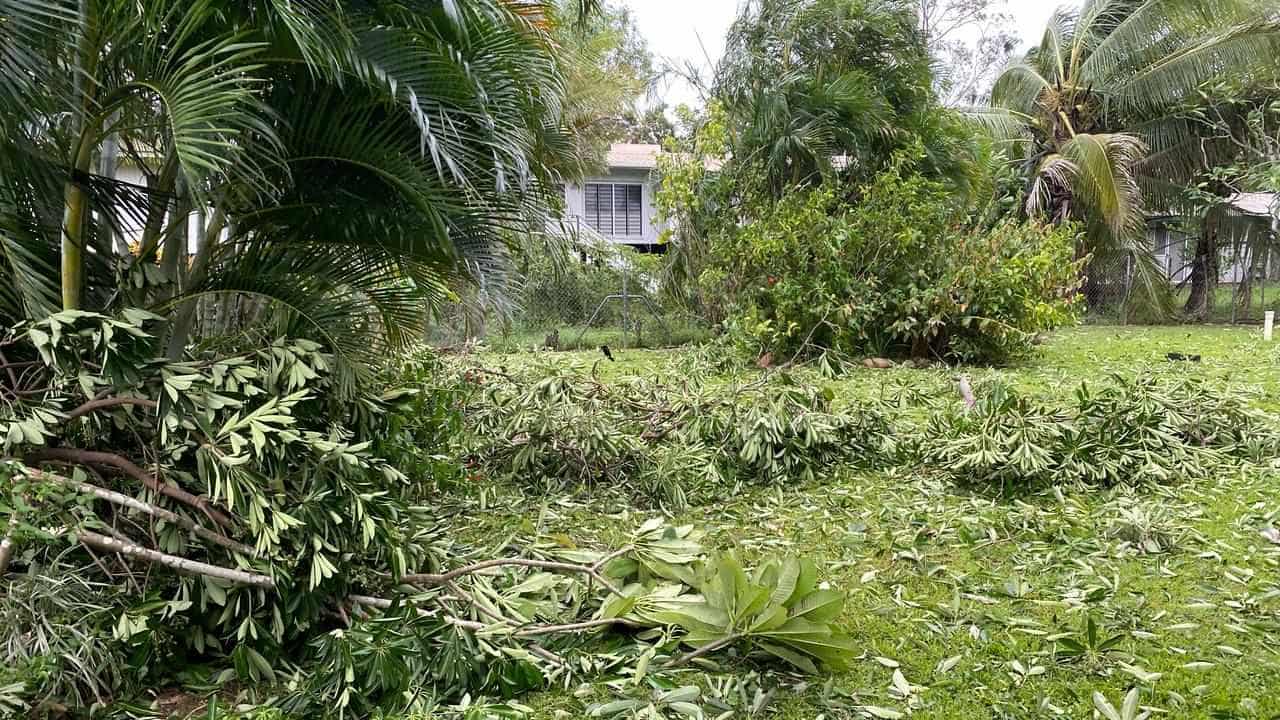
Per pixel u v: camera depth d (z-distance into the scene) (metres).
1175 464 4.10
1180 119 13.51
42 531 1.78
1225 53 11.81
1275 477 3.99
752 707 1.92
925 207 8.93
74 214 2.33
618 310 11.92
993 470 3.88
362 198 2.63
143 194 2.47
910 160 9.80
